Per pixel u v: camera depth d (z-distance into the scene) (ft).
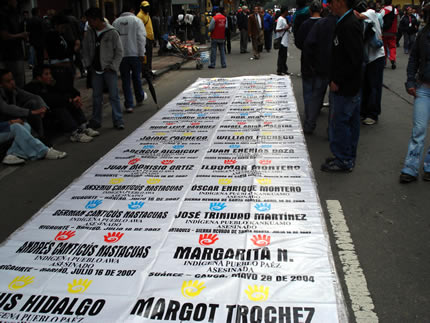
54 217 12.60
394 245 11.25
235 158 17.07
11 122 18.89
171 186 14.55
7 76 19.22
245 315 8.27
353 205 13.67
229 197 13.47
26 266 10.16
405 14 53.93
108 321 8.26
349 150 16.29
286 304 8.53
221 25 47.34
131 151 18.60
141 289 9.16
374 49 21.24
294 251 10.33
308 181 14.56
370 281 9.71
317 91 20.66
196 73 45.27
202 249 10.55
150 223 11.99
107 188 14.61
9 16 26.27
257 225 11.62
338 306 8.46
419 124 14.98
